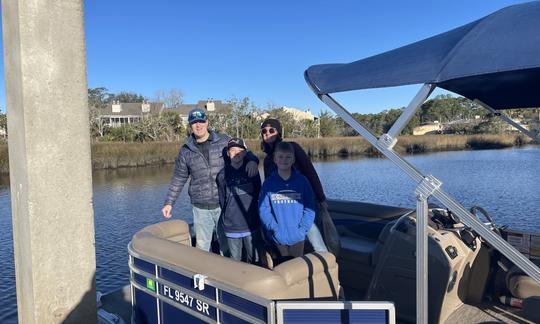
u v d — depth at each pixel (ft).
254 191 11.46
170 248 9.44
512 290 9.78
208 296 8.20
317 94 7.05
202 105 222.28
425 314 5.69
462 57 5.49
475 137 135.44
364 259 11.75
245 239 11.79
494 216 38.50
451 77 5.40
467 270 10.22
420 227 5.62
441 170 73.87
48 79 8.24
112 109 223.10
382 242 11.12
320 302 7.00
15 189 8.48
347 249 12.12
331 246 11.37
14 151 8.35
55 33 8.29
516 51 5.17
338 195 53.83
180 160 12.69
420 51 6.49
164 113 148.56
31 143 8.11
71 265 8.75
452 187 54.70
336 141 131.95
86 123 8.82
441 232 10.26
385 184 62.69
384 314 6.88
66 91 8.49
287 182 9.93
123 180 76.48
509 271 10.06
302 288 8.07
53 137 8.37
